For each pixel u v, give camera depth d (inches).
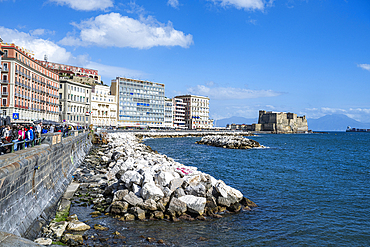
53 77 3772.1
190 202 701.9
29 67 2972.4
